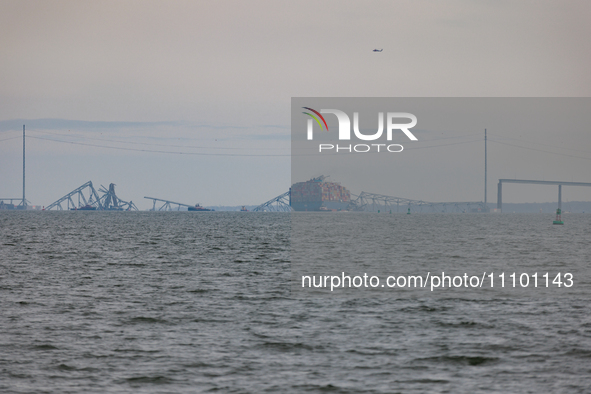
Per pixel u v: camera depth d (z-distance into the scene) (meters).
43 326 86.94
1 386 61.91
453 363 70.25
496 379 64.94
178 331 84.88
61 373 65.94
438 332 85.00
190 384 63.00
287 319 93.38
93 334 82.50
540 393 61.09
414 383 63.75
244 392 60.97
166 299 111.00
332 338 81.31
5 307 101.12
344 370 67.62
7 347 75.25
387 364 69.81
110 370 67.06
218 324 89.56
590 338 81.50
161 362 69.94
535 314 97.81
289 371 67.19
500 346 77.38
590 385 63.16
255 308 102.44
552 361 71.06
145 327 87.19
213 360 70.88
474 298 112.81
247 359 71.38
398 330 86.19
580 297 114.06
